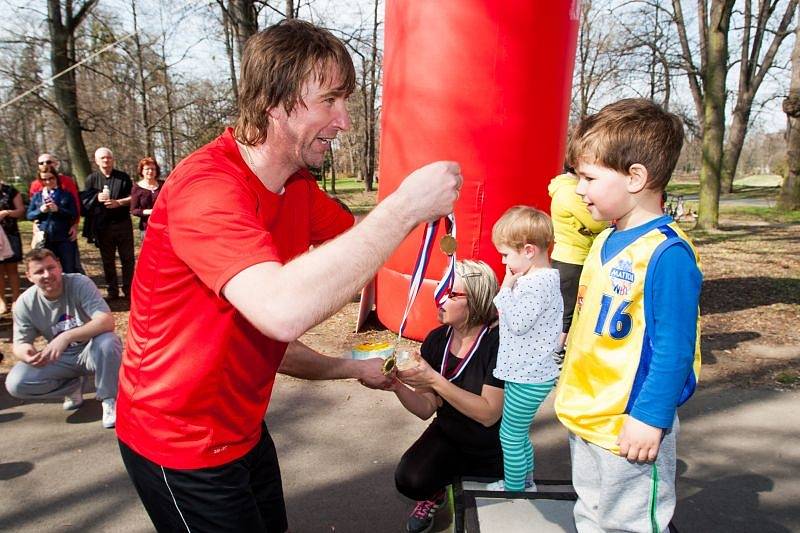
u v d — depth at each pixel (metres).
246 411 1.63
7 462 3.28
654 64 18.50
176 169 1.46
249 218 1.30
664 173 1.62
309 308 1.15
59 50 14.33
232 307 1.46
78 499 2.94
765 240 12.17
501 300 2.31
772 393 4.18
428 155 4.62
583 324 1.77
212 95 17.27
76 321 3.67
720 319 6.00
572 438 1.87
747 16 21.38
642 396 1.59
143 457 1.57
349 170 55.81
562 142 4.80
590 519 1.81
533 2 4.31
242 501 1.64
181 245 1.30
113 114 18.73
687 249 1.60
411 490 2.51
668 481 1.70
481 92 4.41
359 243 1.21
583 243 4.42
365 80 20.72
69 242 6.37
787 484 3.06
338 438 3.55
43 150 22.80
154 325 1.50
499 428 2.48
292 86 1.37
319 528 2.71
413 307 4.98
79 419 3.80
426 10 4.45
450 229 1.87
